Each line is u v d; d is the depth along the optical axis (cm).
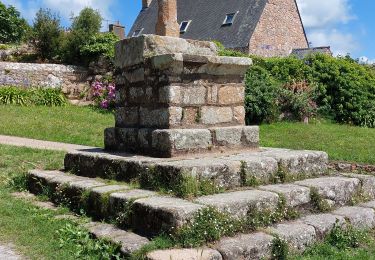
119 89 588
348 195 515
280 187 469
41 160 762
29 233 414
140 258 337
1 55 1881
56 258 357
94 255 363
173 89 509
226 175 454
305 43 3094
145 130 529
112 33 1853
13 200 530
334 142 1012
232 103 569
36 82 1725
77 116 1405
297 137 1077
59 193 512
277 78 1477
